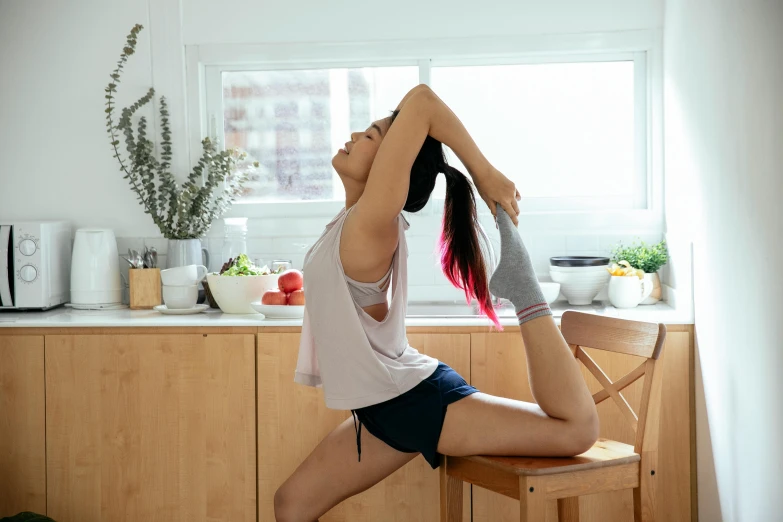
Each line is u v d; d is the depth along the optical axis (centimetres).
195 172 328
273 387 275
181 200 317
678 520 273
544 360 204
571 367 205
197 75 333
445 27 327
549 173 338
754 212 211
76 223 336
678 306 290
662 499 273
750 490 218
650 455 217
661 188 325
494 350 272
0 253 302
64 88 333
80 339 279
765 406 205
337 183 342
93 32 332
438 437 212
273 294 283
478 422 209
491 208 212
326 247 212
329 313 213
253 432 277
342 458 233
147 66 332
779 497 196
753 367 213
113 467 280
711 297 252
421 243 332
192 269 298
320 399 275
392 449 229
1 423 281
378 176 200
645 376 221
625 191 337
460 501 229
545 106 336
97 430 280
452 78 336
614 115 335
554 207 336
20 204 337
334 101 339
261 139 341
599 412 271
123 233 336
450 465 226
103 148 334
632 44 323
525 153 338
